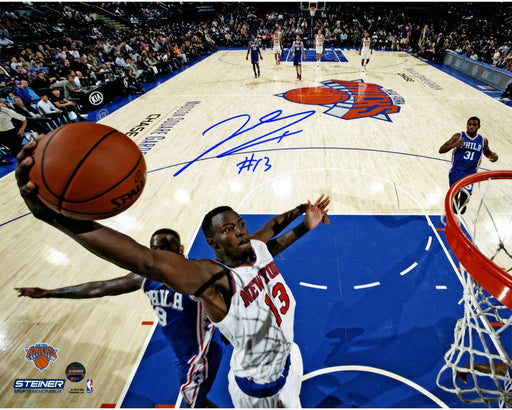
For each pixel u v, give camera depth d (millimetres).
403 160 5980
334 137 7020
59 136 950
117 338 3037
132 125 8047
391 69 13305
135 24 18391
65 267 3920
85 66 10781
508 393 2021
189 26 20688
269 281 1431
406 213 4539
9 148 6504
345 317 3141
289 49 19500
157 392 2604
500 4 19344
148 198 5125
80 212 957
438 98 9391
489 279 1491
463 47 14922
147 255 969
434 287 3410
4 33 11586
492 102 8977
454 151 4102
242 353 1408
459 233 1770
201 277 1130
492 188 5008
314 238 4117
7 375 2752
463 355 2771
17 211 5039
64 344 2992
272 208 4766
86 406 2523
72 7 16578
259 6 25484
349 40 19750
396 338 2939
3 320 3229
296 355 1906
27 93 7891
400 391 2545
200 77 12852
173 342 2010
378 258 3793
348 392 2547
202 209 4816
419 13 23172
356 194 5016
